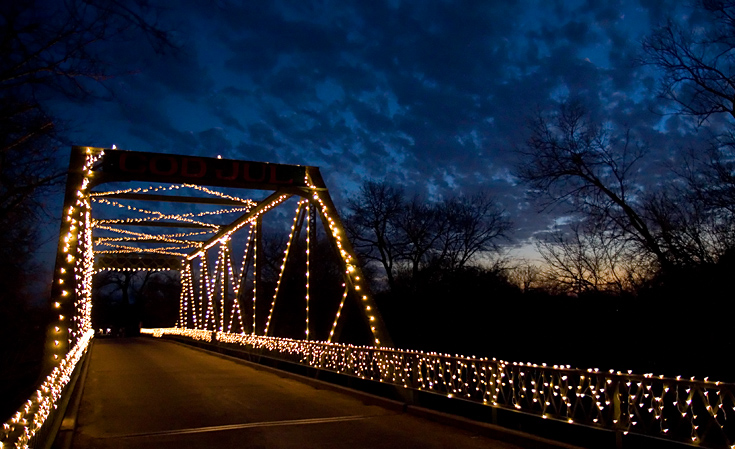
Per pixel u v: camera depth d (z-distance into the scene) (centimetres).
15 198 995
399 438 741
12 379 1756
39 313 1859
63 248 1187
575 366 1359
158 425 851
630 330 1253
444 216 2875
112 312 7112
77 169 1288
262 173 1502
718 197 1145
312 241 1608
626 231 1327
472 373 980
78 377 1289
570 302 1495
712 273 1103
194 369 1762
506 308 1772
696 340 1098
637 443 557
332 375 1304
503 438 712
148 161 1385
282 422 859
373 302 1348
